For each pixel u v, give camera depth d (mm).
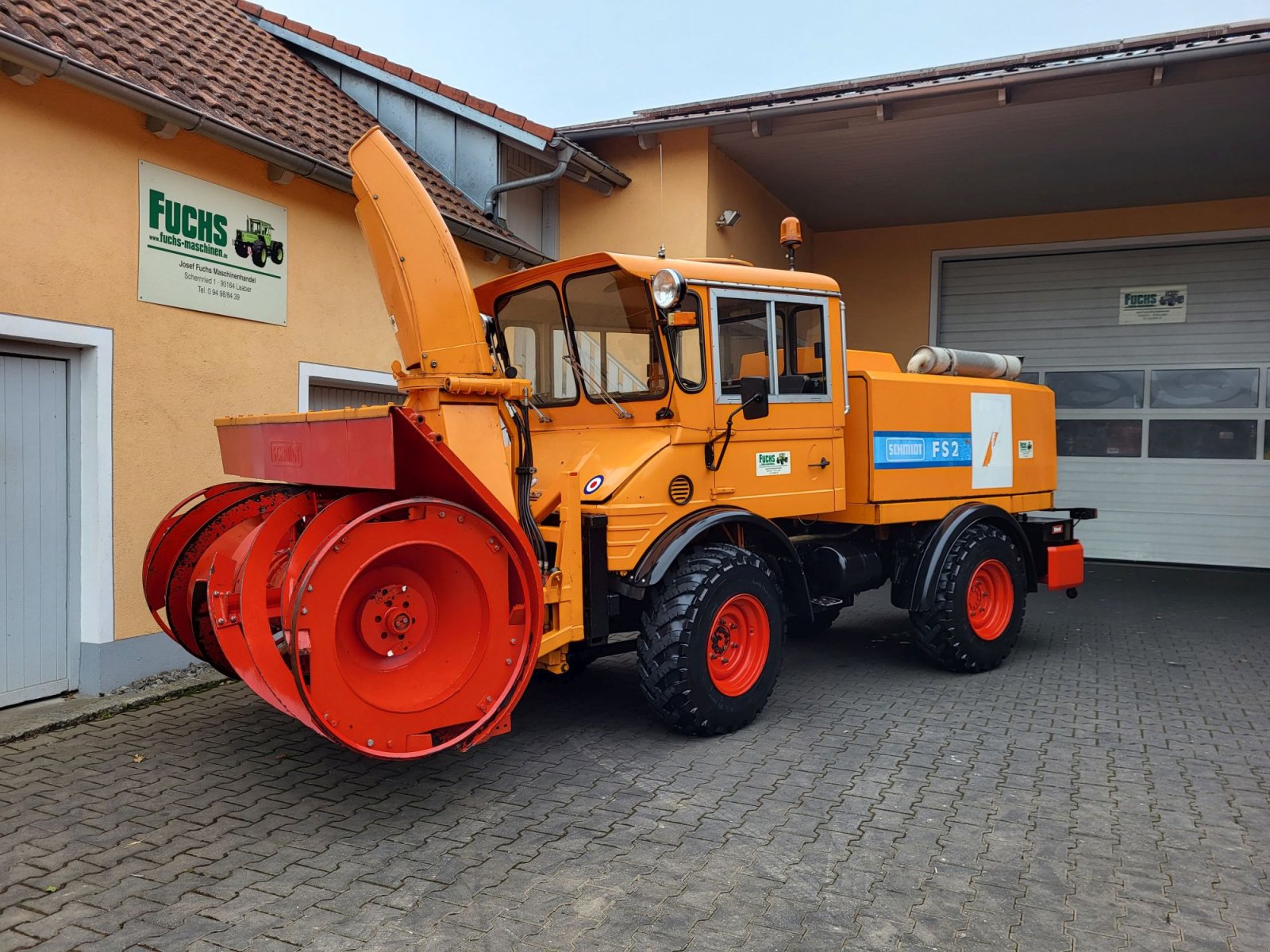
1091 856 3309
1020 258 12578
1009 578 6184
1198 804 3801
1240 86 8125
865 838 3445
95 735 4605
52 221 4781
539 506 4516
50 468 5008
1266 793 3941
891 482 5668
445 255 4000
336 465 3736
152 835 3439
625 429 4773
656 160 10062
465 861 3238
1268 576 10828
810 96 9164
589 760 4293
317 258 6582
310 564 3209
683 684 4375
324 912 2871
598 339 4809
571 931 2771
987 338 12789
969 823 3594
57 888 3021
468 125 9188
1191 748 4535
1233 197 11352
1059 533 6992
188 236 5570
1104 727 4875
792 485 5145
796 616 5203
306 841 3396
